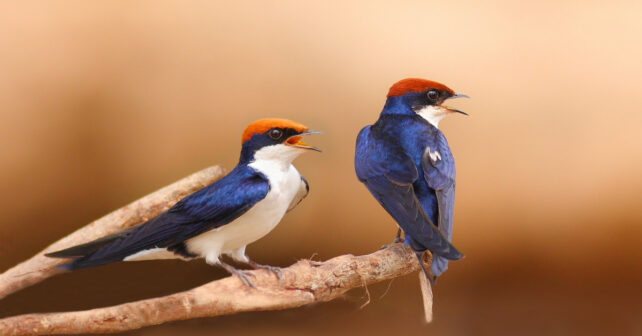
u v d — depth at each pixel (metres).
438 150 7.46
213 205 6.73
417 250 6.54
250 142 6.95
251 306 6.34
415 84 7.86
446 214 7.11
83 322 5.61
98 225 7.97
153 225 6.91
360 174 7.56
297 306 6.50
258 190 6.69
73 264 6.76
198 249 6.91
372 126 7.98
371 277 6.72
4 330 5.39
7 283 7.68
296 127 6.84
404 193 7.10
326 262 6.64
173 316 5.93
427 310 7.05
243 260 7.09
